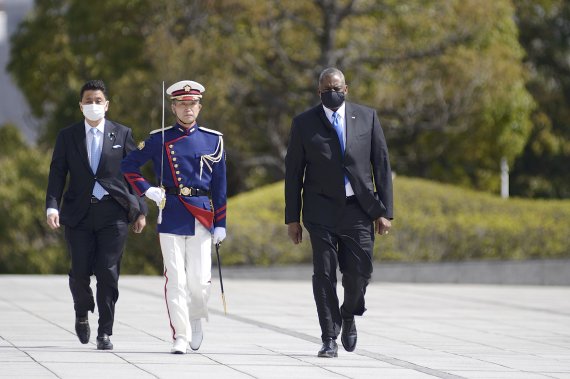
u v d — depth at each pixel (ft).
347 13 243.81
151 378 76.33
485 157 283.18
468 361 91.25
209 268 89.51
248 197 197.88
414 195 202.28
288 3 238.48
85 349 91.71
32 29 297.33
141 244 201.05
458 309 139.74
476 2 232.12
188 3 244.01
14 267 210.79
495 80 235.40
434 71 239.30
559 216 202.90
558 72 335.67
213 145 90.07
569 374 84.69
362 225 89.35
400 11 244.42
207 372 79.82
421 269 191.52
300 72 252.21
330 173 88.84
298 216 90.43
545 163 335.26
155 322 115.44
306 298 148.66
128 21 272.10
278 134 263.70
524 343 105.91
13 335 101.55
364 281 89.81
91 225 90.84
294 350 94.68
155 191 88.22
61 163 91.40
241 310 131.44
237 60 241.55
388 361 89.35
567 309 143.13
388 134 260.83
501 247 197.06
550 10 326.65
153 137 90.07
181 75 230.07
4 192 212.43
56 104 295.07
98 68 274.57
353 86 247.09
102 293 91.15
